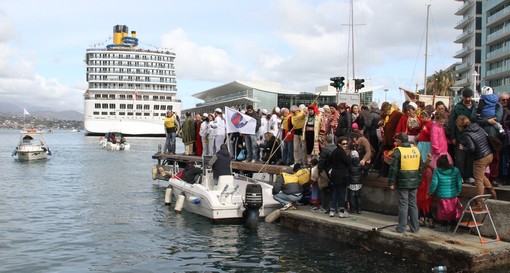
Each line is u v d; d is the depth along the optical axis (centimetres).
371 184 1309
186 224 1435
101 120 10000
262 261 1034
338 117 1466
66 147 7344
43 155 4675
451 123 1082
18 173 3222
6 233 1334
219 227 1379
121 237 1280
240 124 1867
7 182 2661
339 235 1173
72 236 1298
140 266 1014
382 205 1308
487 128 1038
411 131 1173
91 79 10056
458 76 8719
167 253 1114
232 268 989
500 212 979
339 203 1240
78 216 1595
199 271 976
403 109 1273
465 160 1068
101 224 1455
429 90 7300
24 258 1079
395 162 1018
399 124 1200
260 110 2050
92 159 4738
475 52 7788
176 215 1591
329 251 1098
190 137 2417
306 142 1545
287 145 1727
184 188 1675
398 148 1030
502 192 1023
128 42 10725
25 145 4606
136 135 10094
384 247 1060
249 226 1351
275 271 964
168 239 1251
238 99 8062
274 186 1407
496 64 6756
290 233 1284
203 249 1141
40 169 3550
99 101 9994
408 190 1038
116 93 10062
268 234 1277
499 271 896
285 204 1399
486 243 945
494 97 1038
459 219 1023
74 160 4575
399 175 1028
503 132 1048
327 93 7469
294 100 7944
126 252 1127
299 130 1605
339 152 1219
